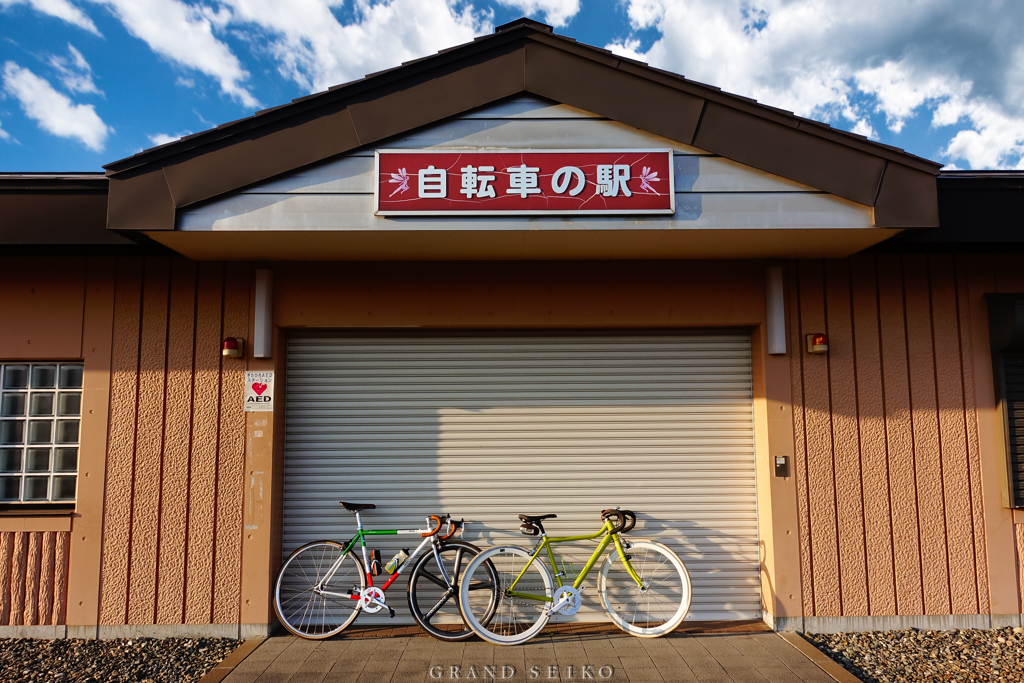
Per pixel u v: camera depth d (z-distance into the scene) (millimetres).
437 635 4383
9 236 4168
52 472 4664
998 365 4727
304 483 4812
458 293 4758
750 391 4941
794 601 4562
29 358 4621
